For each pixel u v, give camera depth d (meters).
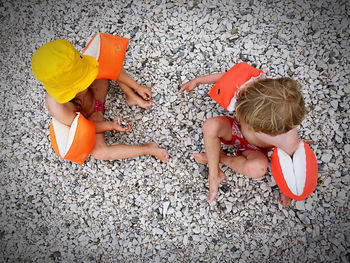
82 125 1.63
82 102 1.84
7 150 2.15
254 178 1.92
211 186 1.79
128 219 1.97
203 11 2.29
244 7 2.27
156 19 2.31
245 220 1.90
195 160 2.04
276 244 1.84
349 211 1.85
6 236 1.98
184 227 1.92
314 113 2.04
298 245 1.83
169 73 2.20
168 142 2.08
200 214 1.93
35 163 2.12
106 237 1.94
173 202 1.97
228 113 2.09
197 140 2.07
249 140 1.72
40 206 2.03
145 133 2.11
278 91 1.36
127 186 2.03
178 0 2.33
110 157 1.96
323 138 1.99
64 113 1.65
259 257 1.83
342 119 2.01
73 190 2.04
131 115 2.15
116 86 2.21
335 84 2.07
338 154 1.95
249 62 2.16
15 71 2.30
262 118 1.37
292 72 2.12
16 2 2.42
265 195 1.94
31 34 2.36
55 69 1.38
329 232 1.83
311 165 1.50
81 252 1.93
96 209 2.00
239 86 1.58
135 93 2.17
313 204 1.89
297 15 2.22
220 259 1.85
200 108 2.12
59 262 1.91
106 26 2.33
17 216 2.02
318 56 2.14
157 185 2.01
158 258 1.88
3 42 2.37
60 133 1.68
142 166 2.05
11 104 2.24
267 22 2.23
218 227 1.91
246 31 2.23
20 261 1.93
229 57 2.19
